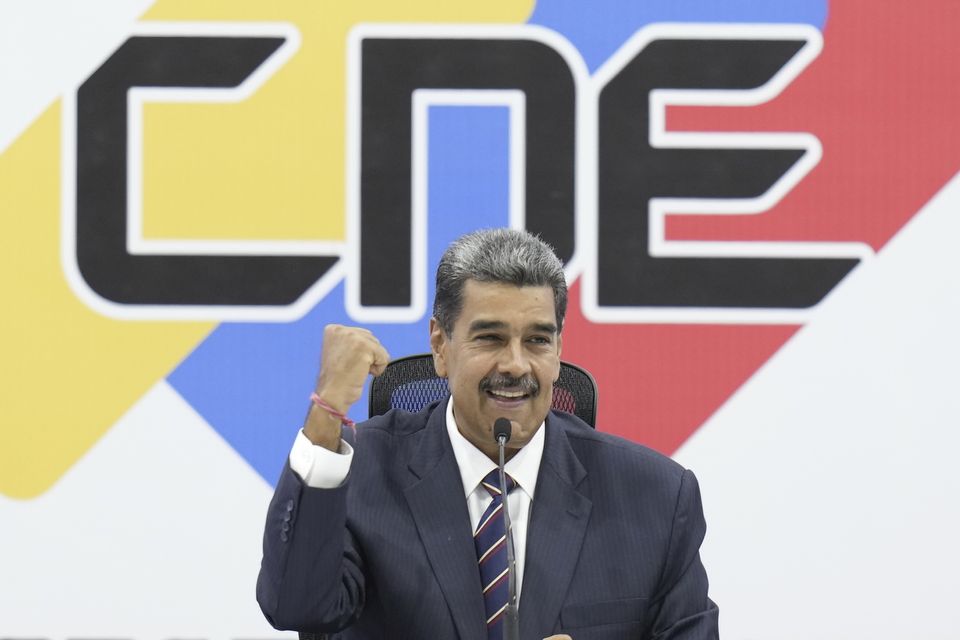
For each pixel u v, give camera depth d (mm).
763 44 12016
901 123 12000
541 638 6840
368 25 12047
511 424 6801
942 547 11992
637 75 12039
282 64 12031
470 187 12055
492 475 7230
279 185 12047
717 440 12055
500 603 6898
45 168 11953
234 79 12023
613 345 12039
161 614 12102
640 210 12016
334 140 12047
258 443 12109
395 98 12039
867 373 12000
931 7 11992
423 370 8719
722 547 12062
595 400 8609
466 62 12039
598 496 7332
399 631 6930
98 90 11977
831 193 11992
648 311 12039
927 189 11992
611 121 12031
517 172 12047
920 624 12023
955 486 11977
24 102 11922
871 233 12000
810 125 12008
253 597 12148
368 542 7023
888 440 12000
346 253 12062
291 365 12102
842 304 12000
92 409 12023
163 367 12055
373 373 6633
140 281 12016
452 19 12047
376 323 12070
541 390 6902
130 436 12062
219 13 12023
